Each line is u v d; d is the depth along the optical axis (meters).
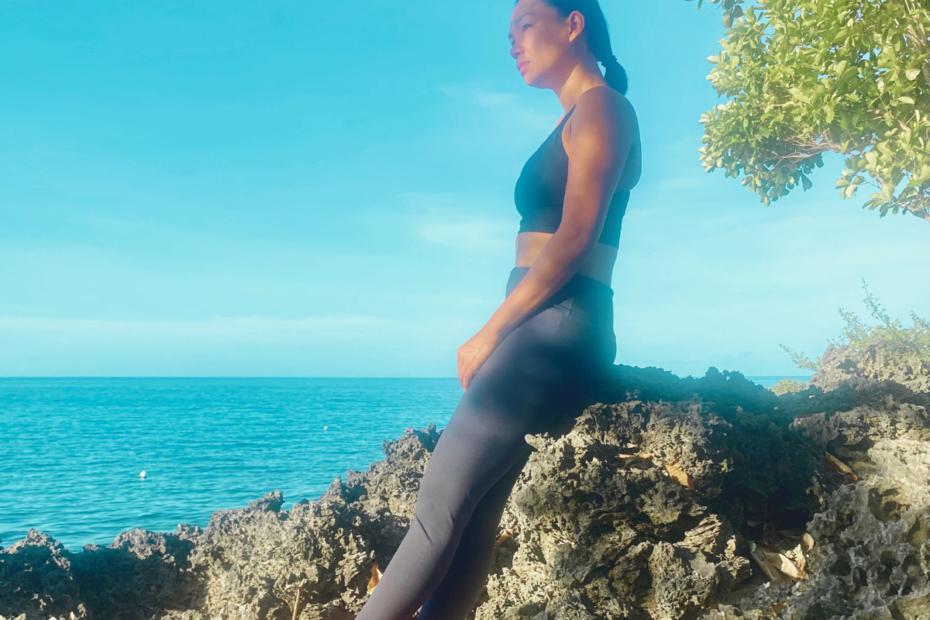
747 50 5.64
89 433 40.97
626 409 2.88
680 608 2.26
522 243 2.09
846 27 4.72
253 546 3.17
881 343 4.25
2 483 21.42
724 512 2.69
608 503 2.44
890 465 2.68
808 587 2.05
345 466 25.02
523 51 2.19
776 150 6.03
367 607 1.91
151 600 3.26
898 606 1.86
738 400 3.15
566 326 1.90
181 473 23.45
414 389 149.88
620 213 2.10
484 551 2.08
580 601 2.31
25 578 3.04
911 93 4.76
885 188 4.71
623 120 1.92
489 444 1.86
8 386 171.38
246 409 67.12
